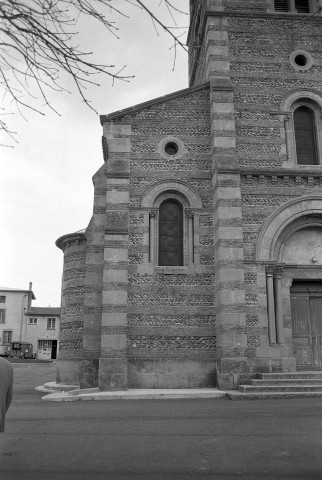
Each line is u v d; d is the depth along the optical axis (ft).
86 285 60.59
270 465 23.11
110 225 58.39
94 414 38.63
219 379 54.34
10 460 24.14
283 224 59.93
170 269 58.80
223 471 22.15
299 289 61.46
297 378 53.72
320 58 66.54
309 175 61.41
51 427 32.89
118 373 54.34
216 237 58.70
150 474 21.67
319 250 61.36
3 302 217.77
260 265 58.49
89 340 59.00
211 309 57.98
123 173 60.34
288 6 68.85
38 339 215.92
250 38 66.39
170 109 63.77
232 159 60.18
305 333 60.29
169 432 30.68
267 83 64.80
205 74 69.10
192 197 61.31
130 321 57.11
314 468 22.59
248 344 56.29
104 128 62.13
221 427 32.24
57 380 71.97
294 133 64.23
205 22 68.39
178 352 56.59
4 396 18.90
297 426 32.50
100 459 24.26
